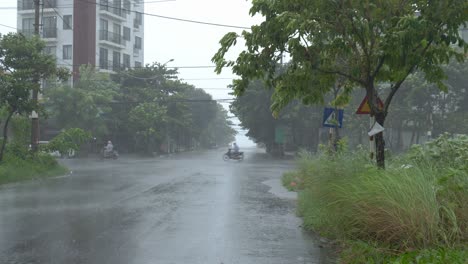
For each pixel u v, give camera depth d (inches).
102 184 689.0
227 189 627.8
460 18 305.4
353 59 331.6
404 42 290.2
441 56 325.7
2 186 655.8
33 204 478.6
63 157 1550.2
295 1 311.0
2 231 340.5
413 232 244.2
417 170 270.8
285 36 315.9
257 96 1812.3
